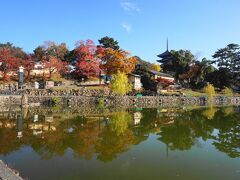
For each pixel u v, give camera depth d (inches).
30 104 2465.6
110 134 1230.9
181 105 3257.9
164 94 3676.2
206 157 877.2
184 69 4872.0
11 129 1268.5
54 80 3503.9
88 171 716.7
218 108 2874.0
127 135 1218.0
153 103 3331.7
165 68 5029.5
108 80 3690.9
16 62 3294.8
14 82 3253.0
